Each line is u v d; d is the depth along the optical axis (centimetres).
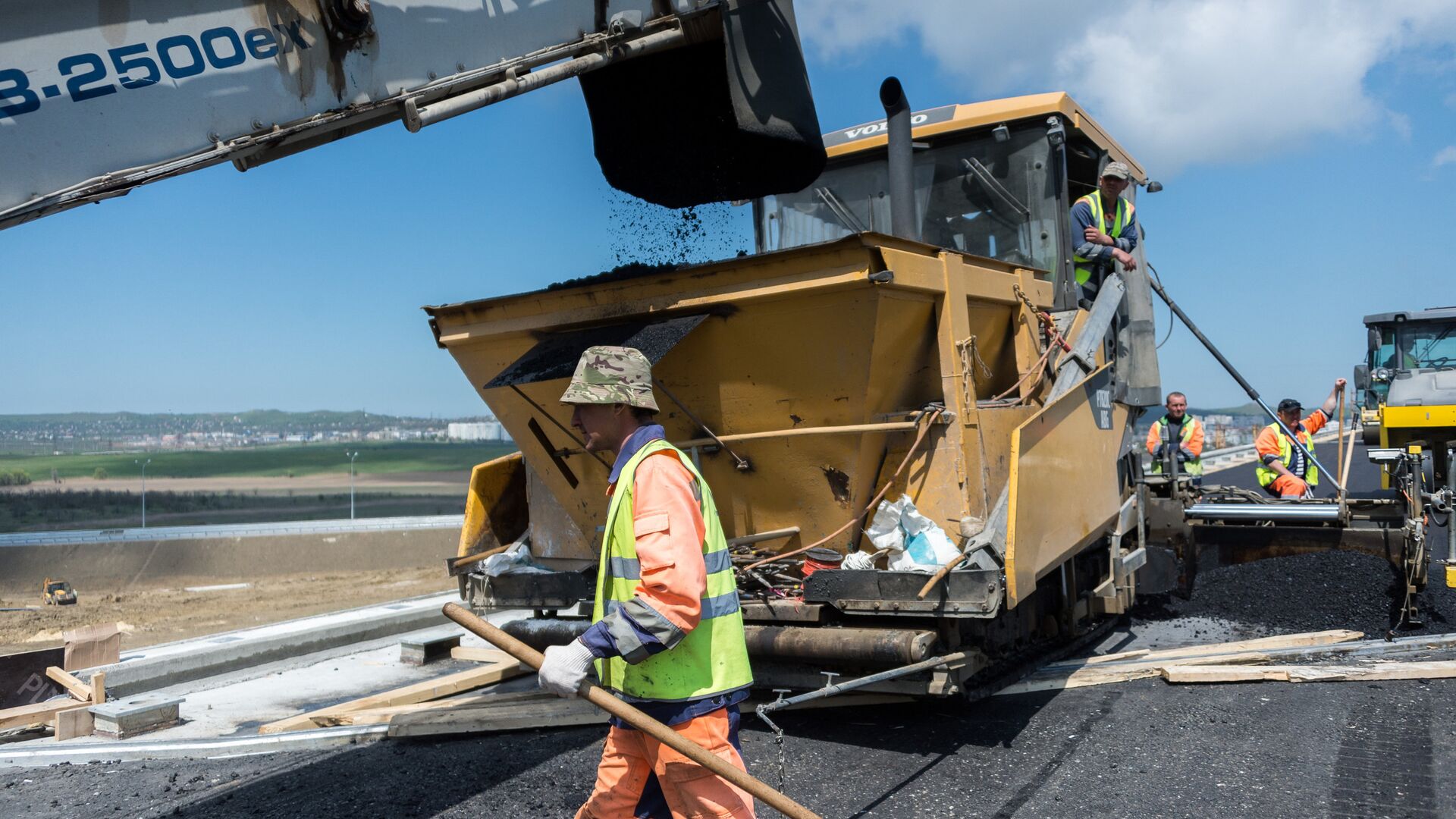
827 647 425
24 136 230
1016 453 428
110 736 517
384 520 3164
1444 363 1318
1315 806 362
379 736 492
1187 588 754
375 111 296
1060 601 564
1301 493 965
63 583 1627
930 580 402
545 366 447
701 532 259
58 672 568
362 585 1786
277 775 439
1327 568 722
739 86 405
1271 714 471
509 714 489
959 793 386
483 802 392
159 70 251
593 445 273
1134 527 671
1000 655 510
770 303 427
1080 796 379
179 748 480
